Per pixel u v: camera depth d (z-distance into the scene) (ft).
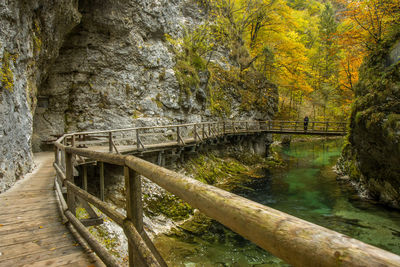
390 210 31.35
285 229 1.70
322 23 129.49
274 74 102.73
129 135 42.78
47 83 39.93
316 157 73.92
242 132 62.69
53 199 16.10
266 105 80.89
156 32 49.55
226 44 78.48
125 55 44.14
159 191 31.01
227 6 82.38
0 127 18.24
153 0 48.24
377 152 33.12
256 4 82.99
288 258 1.63
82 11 39.11
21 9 22.54
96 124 41.50
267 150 75.10
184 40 60.49
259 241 1.89
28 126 24.88
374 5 42.09
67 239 9.98
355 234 25.12
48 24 27.94
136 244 4.42
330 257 1.35
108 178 29.22
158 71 48.29
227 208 2.28
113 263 6.11
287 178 49.01
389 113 30.04
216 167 50.37
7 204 15.02
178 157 40.57
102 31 41.93
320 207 33.06
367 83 37.63
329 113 120.26
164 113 48.06
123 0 42.37
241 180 47.21
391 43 35.68
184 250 22.00
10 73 20.20
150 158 36.19
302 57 89.25
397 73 30.55
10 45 20.54
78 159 23.41
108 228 21.33
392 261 1.12
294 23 87.61
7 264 7.97
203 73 60.08
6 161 19.11
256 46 94.32
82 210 21.16
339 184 43.83
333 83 109.70
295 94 124.16
